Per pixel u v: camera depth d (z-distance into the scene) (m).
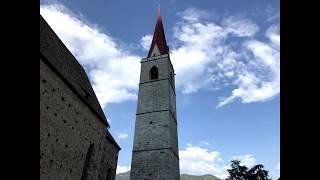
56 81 18.28
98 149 23.95
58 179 17.69
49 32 22.06
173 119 40.47
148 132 37.56
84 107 22.03
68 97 19.69
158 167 34.78
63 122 18.77
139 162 35.94
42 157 16.19
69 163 19.20
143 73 42.38
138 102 40.22
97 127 24.05
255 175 49.47
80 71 26.64
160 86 40.22
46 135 16.73
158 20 49.94
